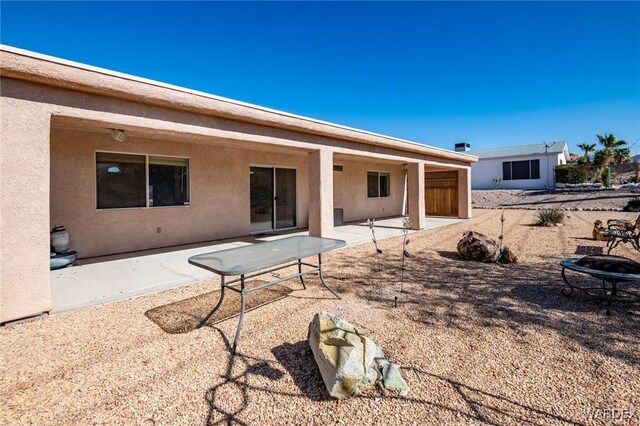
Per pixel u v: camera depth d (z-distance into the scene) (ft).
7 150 10.97
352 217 43.70
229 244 26.43
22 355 9.18
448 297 13.89
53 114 12.25
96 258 21.54
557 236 29.35
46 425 6.48
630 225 25.07
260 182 32.73
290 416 6.67
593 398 7.10
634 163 89.61
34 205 11.53
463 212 45.62
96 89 13.05
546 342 9.72
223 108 17.53
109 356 9.14
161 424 6.48
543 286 15.25
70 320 11.67
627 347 9.36
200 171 27.25
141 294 14.55
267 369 8.43
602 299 13.39
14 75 11.05
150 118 15.33
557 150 75.77
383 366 7.91
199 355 9.18
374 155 29.55
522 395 7.25
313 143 23.81
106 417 6.70
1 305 10.89
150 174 24.48
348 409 6.87
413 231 34.30
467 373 8.14
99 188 22.18
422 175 35.78
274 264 10.39
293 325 11.15
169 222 25.54
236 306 13.08
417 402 7.06
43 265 11.76
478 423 6.41
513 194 70.59
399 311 12.35
